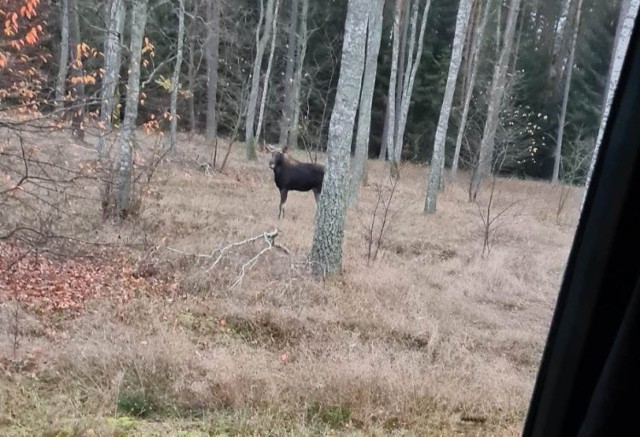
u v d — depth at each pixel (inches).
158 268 286.2
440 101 1176.2
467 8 537.3
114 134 415.2
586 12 1117.7
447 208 591.8
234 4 1085.8
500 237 458.6
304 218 457.4
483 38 960.9
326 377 178.9
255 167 738.2
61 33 594.9
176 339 198.7
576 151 776.9
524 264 371.6
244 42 1074.1
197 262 292.8
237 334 225.8
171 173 548.7
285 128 915.4
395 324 243.6
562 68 1136.2
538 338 245.0
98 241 301.4
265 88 900.6
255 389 168.6
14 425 136.5
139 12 366.6
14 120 224.5
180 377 171.6
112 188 354.0
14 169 246.8
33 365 175.3
